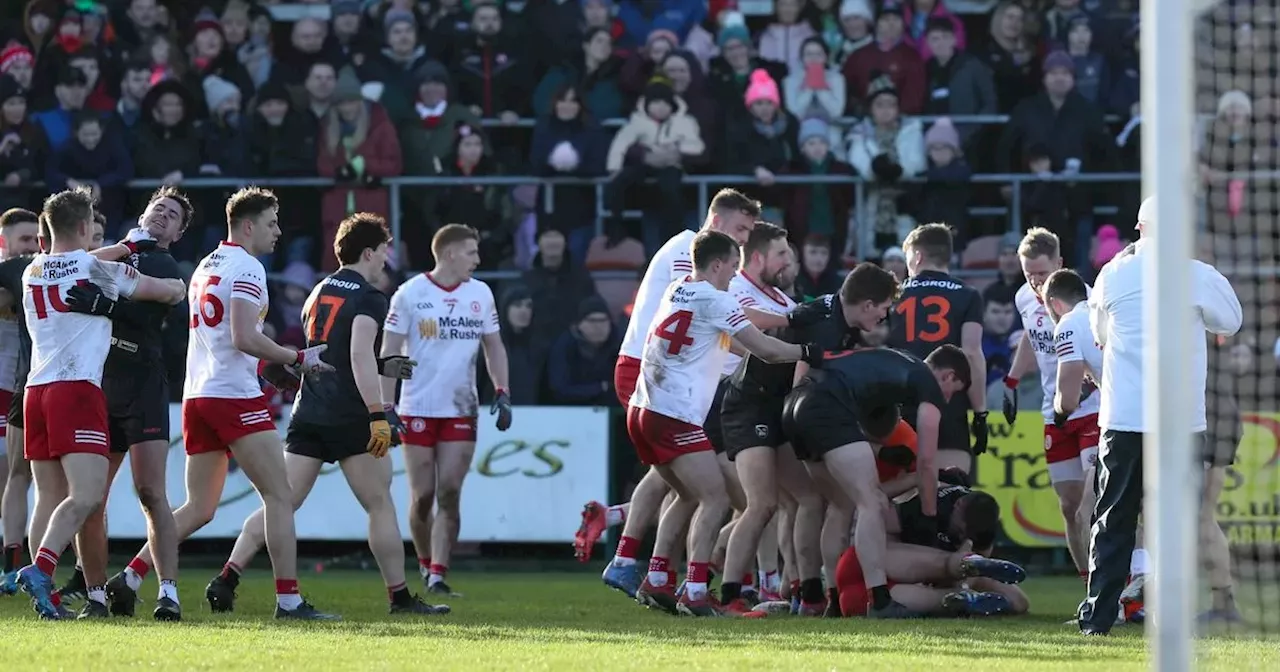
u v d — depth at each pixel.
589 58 58.03
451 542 39.09
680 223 54.56
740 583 31.81
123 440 28.61
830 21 60.12
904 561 30.66
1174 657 15.38
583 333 51.12
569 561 49.97
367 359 29.66
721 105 56.03
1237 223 44.66
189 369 28.38
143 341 28.42
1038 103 56.00
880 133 55.66
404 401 39.03
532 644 23.22
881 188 55.81
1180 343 15.71
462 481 39.06
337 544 49.78
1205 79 45.00
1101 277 25.84
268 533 28.28
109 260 27.81
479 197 56.19
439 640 23.77
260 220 27.81
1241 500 41.81
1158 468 15.66
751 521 31.45
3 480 35.59
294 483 30.36
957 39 59.12
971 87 57.88
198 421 28.12
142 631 24.64
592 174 55.16
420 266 56.38
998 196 57.16
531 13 59.25
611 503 49.41
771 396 31.28
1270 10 44.62
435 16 61.00
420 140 56.41
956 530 30.84
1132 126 56.78
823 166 55.69
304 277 54.88
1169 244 15.81
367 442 30.39
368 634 24.80
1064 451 34.59
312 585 41.50
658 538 31.95
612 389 51.06
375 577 45.34
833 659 20.89
